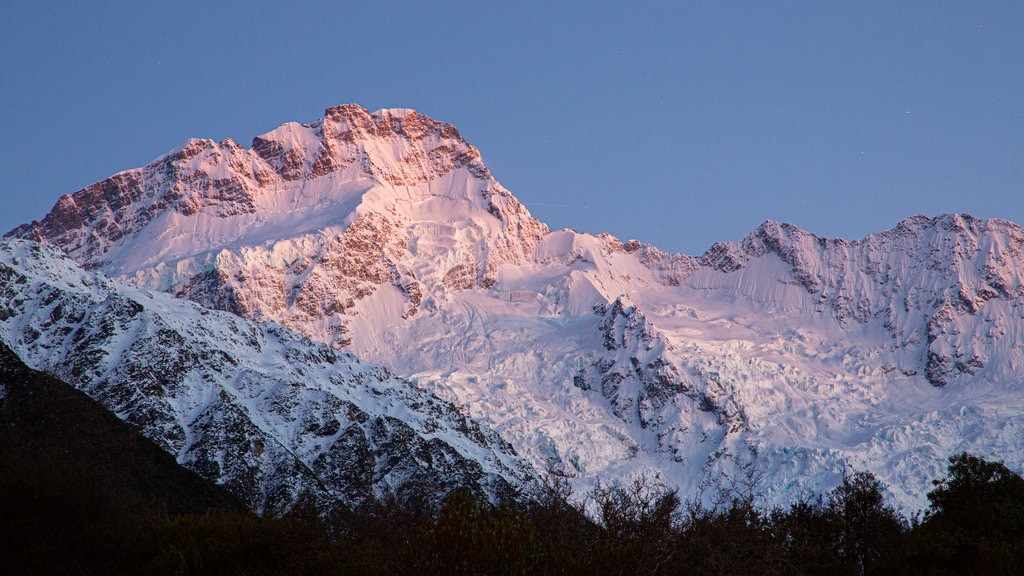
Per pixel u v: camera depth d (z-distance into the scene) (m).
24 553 100.44
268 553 105.00
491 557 99.19
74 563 100.56
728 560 109.44
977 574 145.25
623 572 102.00
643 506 112.56
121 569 102.06
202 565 101.19
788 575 121.38
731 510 127.19
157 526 107.94
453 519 102.00
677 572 108.19
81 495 108.69
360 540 145.50
